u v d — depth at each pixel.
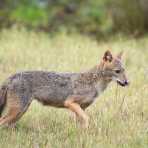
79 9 69.19
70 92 28.66
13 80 27.83
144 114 30.70
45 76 28.44
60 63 40.34
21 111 27.78
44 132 28.03
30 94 28.02
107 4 67.75
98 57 42.59
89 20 65.88
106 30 61.50
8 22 61.22
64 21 66.69
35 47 46.91
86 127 27.64
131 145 25.59
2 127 27.72
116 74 29.34
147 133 27.12
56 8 69.25
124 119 29.73
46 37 53.28
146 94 33.84
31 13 65.12
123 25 61.19
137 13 61.12
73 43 48.69
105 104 32.06
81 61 41.12
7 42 47.28
